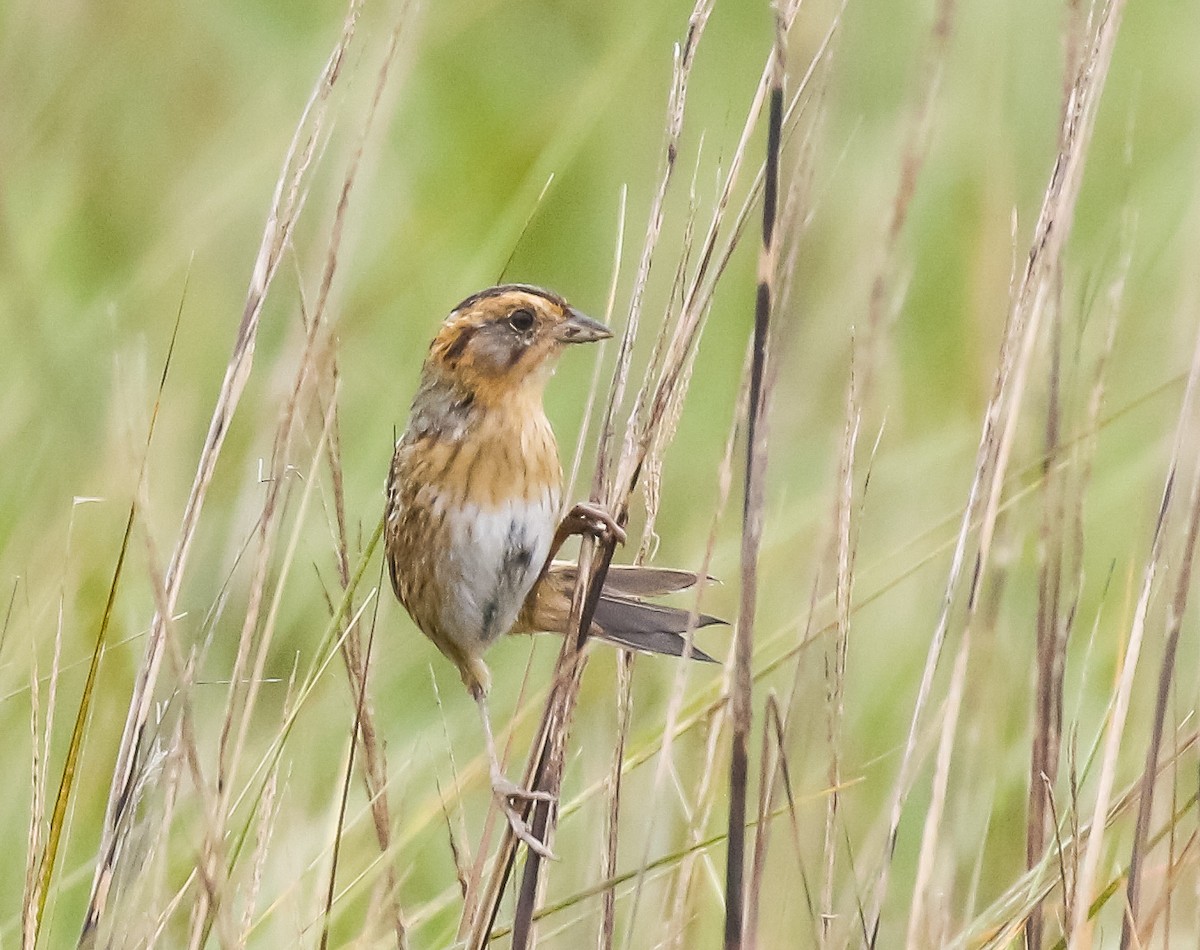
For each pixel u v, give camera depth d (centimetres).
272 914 920
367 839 999
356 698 822
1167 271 1380
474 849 1071
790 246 758
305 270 1237
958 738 981
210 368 1351
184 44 1609
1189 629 1034
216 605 848
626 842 961
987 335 1288
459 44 1644
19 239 1298
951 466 1219
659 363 859
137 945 787
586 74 1623
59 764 1024
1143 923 766
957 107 1470
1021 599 1059
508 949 930
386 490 952
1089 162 1527
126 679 1048
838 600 793
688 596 1150
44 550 1096
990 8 1493
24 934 758
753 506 702
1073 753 756
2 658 998
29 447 1195
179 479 1216
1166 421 1190
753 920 741
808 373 1298
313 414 921
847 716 1055
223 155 1484
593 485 812
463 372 915
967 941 779
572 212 1556
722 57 1625
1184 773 910
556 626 931
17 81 1472
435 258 1471
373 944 885
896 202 761
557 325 923
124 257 1479
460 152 1591
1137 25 1658
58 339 1247
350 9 808
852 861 823
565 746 805
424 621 942
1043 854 817
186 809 935
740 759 710
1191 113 1605
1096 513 1201
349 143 1357
